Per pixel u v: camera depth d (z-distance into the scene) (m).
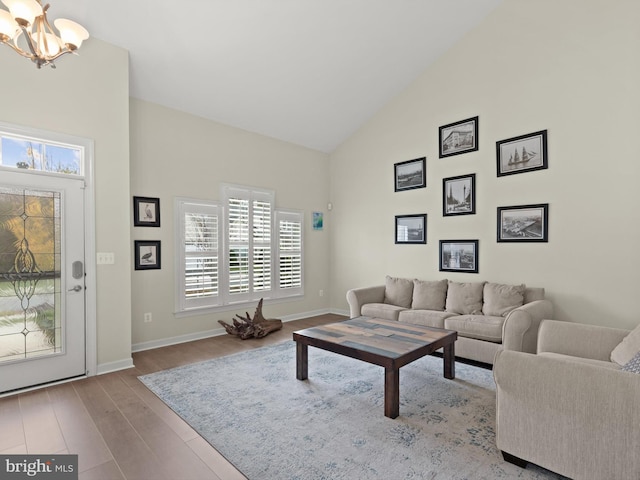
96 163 3.24
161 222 4.14
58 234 3.05
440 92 4.64
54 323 3.02
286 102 4.71
